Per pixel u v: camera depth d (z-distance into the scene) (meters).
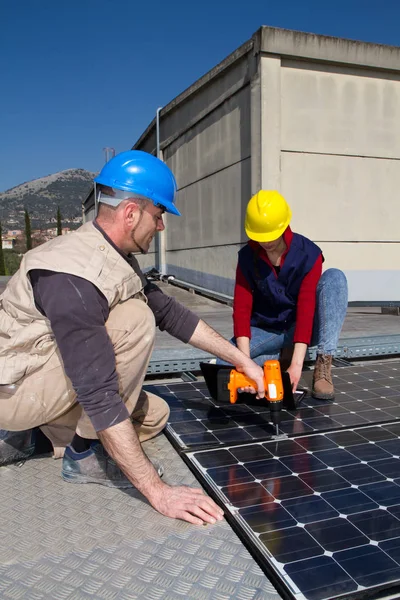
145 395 2.21
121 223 1.69
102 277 1.61
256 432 2.28
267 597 1.25
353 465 1.92
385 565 1.32
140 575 1.34
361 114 7.27
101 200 1.71
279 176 6.96
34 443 2.10
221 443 2.15
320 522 1.53
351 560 1.34
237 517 1.57
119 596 1.26
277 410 2.15
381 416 2.45
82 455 1.87
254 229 2.42
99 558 1.41
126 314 1.72
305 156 7.11
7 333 1.74
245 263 2.65
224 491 1.73
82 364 1.52
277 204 2.43
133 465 1.60
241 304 2.67
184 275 10.18
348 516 1.56
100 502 1.74
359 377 3.16
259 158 6.91
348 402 2.68
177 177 10.27
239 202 7.72
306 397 2.78
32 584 1.31
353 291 7.48
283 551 1.39
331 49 6.90
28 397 1.78
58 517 1.64
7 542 1.50
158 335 4.42
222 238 8.36
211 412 2.56
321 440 2.17
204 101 8.67
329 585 1.25
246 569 1.36
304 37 6.76
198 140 9.07
